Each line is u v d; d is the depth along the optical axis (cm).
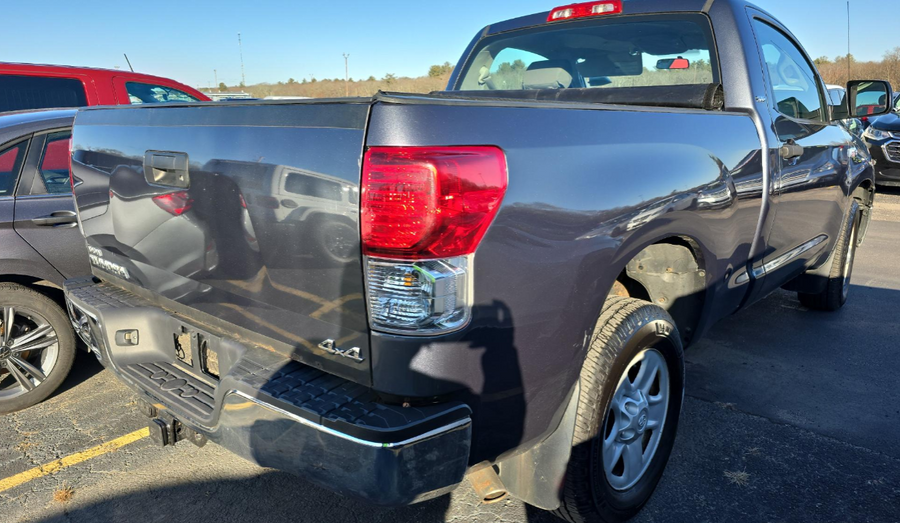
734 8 325
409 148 159
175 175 219
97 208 271
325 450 171
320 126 173
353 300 172
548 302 187
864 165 475
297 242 182
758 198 304
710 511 263
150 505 268
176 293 237
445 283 163
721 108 308
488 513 262
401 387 170
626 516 248
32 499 272
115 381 393
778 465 295
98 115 263
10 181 346
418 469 168
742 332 468
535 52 396
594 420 217
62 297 362
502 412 188
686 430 326
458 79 434
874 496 272
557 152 188
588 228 195
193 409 217
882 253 714
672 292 282
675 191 233
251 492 278
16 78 599
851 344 445
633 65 359
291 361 198
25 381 351
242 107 192
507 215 172
